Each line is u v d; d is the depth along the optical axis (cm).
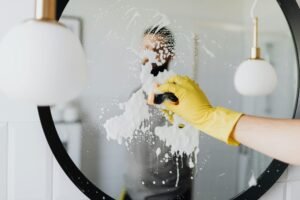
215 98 61
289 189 68
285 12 65
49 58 27
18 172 54
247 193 63
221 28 61
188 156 59
